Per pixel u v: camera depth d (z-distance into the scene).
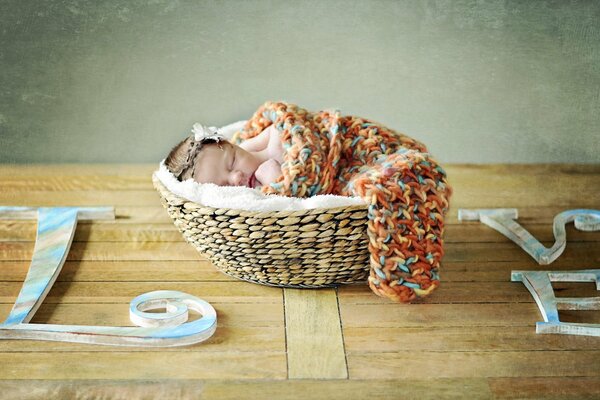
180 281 1.97
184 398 1.50
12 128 2.76
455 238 2.24
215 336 1.72
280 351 1.66
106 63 2.79
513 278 2.00
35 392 1.52
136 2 2.77
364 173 1.84
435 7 2.81
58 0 2.73
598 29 2.73
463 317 1.82
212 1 2.81
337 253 1.77
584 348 1.70
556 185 2.64
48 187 2.56
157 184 1.88
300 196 1.85
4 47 2.72
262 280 1.88
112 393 1.51
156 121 2.84
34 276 1.93
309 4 2.88
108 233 2.24
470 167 2.79
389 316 1.81
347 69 2.89
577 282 2.00
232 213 1.71
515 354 1.67
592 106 2.80
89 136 2.80
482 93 2.85
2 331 1.70
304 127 1.91
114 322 1.78
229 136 2.23
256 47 2.88
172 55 2.83
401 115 2.87
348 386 1.55
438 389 1.54
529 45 2.79
